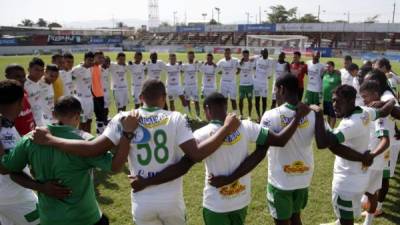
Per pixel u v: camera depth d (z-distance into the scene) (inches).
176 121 122.8
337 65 1170.0
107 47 2459.4
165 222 129.8
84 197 120.6
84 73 356.5
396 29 2151.8
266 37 2199.8
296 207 152.9
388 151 191.2
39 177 118.3
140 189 122.8
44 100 265.7
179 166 122.0
